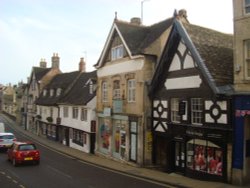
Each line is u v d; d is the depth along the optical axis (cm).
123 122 2738
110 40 2922
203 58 1956
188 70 2059
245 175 1706
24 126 6612
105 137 3083
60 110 4438
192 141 2000
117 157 2814
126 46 2623
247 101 1675
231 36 2388
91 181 1919
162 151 2461
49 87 5434
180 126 2100
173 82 2202
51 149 3734
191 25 2219
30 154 2531
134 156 2553
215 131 1831
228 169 1758
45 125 5147
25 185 1806
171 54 2214
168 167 2188
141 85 2464
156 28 2706
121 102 2722
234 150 1730
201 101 1953
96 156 3123
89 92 3591
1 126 4269
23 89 7025
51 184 1833
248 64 1694
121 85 2761
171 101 2228
